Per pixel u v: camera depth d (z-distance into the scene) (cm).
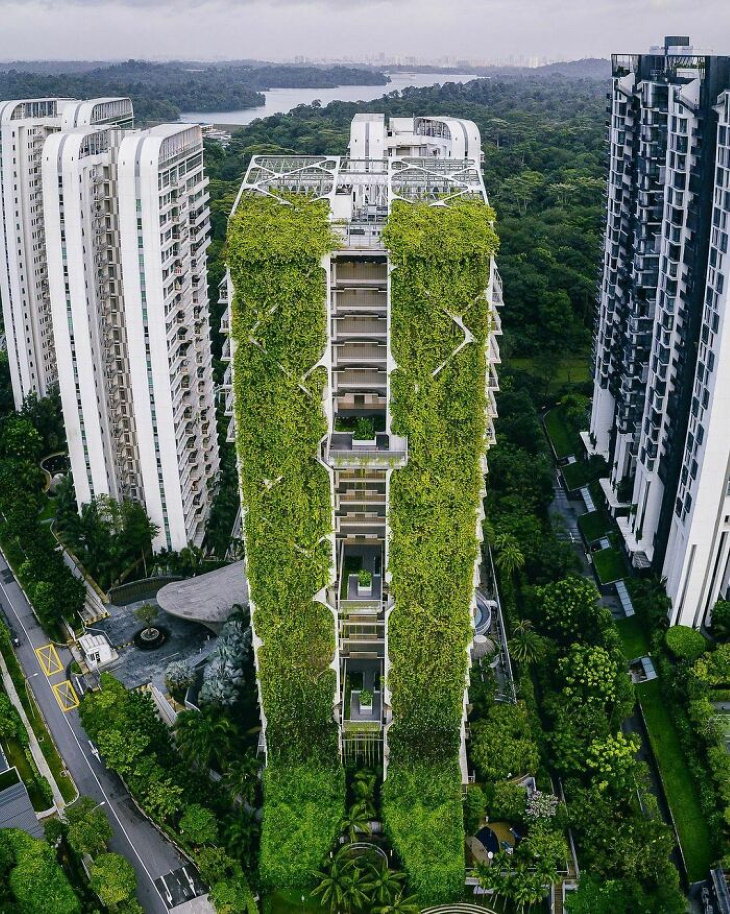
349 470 8881
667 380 12538
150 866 9562
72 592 12825
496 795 9688
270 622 9181
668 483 12406
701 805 9938
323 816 9394
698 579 11969
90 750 11056
